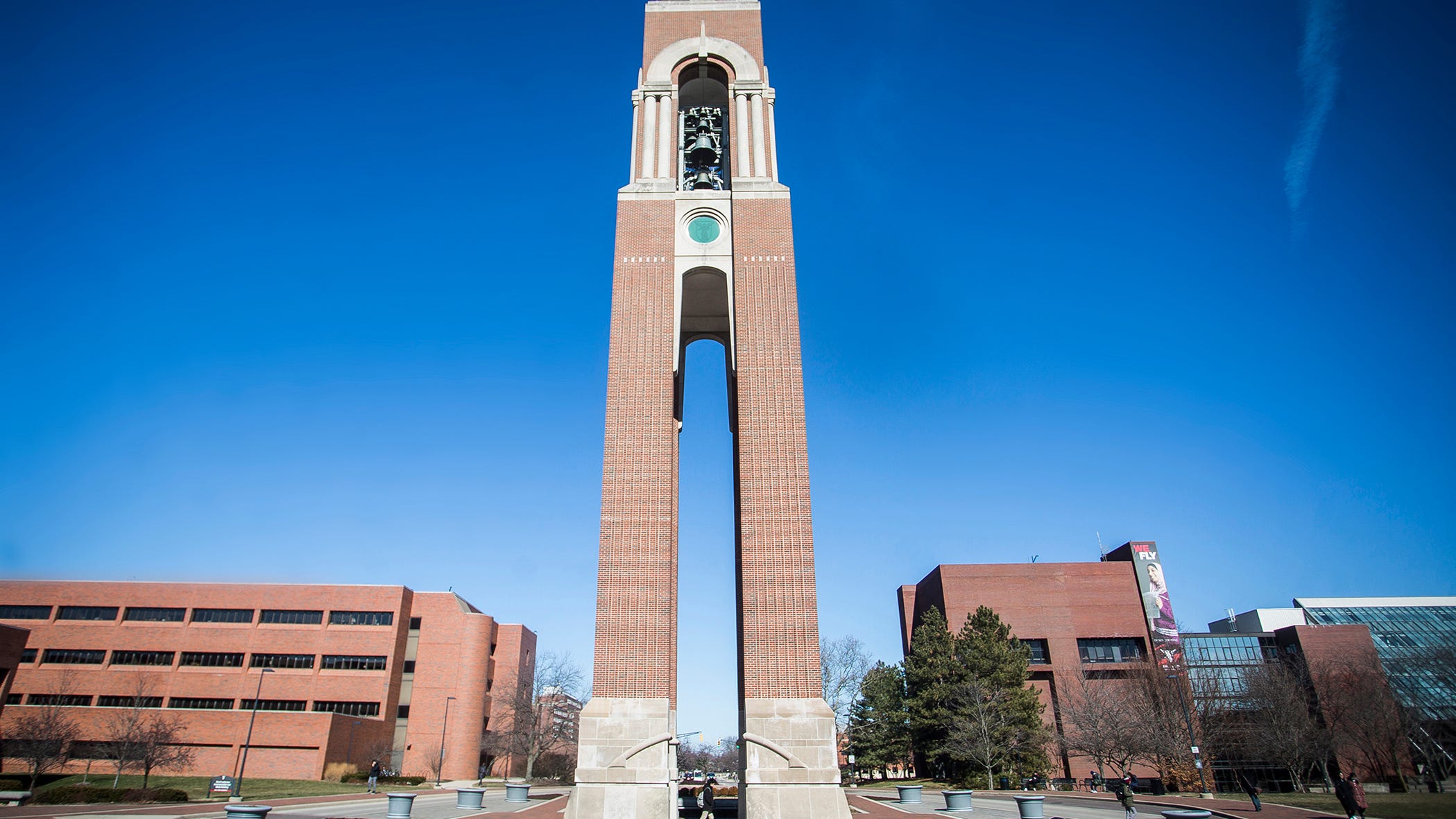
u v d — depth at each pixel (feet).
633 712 83.66
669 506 93.20
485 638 279.28
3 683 163.43
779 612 88.33
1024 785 193.06
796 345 100.78
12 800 118.42
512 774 306.76
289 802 131.54
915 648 219.82
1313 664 223.92
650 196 109.50
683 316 122.72
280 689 247.50
